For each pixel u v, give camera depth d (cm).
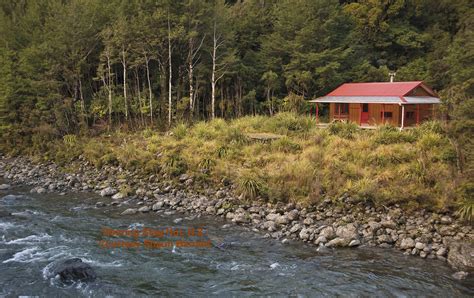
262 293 1098
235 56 3684
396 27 4531
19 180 2423
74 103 3416
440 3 4791
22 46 3769
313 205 1755
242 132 2600
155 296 1077
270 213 1711
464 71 1513
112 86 3519
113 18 3634
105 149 2684
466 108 1463
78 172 2516
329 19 3994
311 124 2714
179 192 2042
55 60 3378
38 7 4056
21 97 3309
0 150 3300
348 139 2352
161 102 3528
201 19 3500
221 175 2116
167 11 3384
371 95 3086
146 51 3484
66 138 3005
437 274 1198
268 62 3872
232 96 3781
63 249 1370
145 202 1933
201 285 1141
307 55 3731
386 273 1207
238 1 4741
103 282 1147
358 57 4281
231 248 1398
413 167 1845
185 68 3678
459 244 1335
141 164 2397
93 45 3616
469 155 1560
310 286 1134
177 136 2706
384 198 1680
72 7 3506
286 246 1414
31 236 1486
